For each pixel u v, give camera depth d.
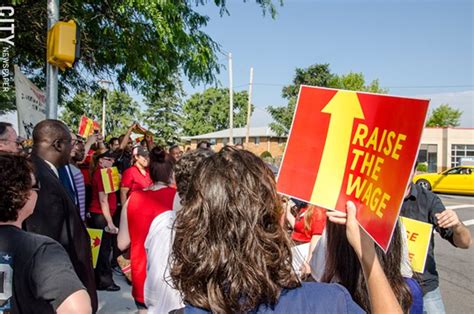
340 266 1.80
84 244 2.84
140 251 2.99
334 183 1.56
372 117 1.47
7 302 1.76
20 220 1.95
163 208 2.86
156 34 7.93
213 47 8.77
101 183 5.51
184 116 70.38
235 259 1.22
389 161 1.38
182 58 8.31
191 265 1.26
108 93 10.52
